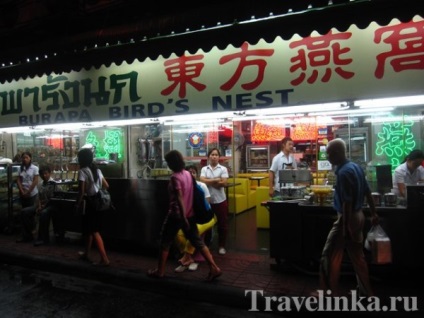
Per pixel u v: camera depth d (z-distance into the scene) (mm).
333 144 3930
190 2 5422
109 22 6203
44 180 7523
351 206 3764
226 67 5848
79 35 6301
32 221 7289
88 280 5426
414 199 4445
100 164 8883
